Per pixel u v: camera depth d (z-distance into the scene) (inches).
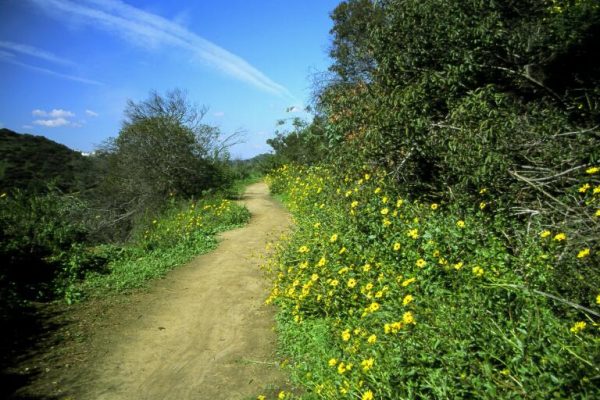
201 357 210.5
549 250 165.8
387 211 238.5
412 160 291.4
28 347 225.1
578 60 245.6
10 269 325.1
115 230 642.8
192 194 756.0
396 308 164.2
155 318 266.1
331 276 219.6
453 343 124.9
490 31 263.4
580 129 221.0
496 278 158.9
